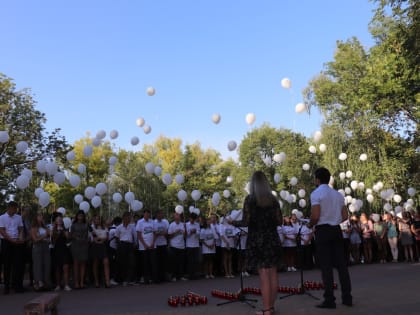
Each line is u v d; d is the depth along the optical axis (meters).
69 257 10.05
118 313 6.14
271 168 41.34
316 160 37.06
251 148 44.66
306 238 13.11
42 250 9.70
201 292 8.41
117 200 13.38
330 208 5.77
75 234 10.03
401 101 19.14
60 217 10.28
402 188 25.41
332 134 26.80
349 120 27.42
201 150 47.88
